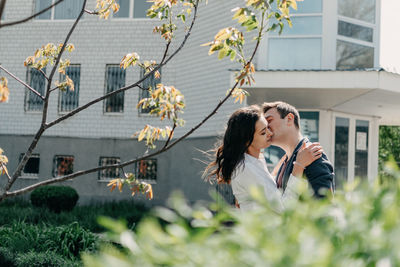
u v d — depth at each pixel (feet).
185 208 2.33
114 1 12.47
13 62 54.03
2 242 21.47
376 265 1.91
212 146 43.98
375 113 43.21
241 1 41.86
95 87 52.42
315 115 41.09
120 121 51.70
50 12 54.08
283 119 9.73
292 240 1.99
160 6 12.24
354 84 32.35
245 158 9.09
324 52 37.09
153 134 11.22
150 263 2.10
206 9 45.73
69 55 53.11
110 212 40.57
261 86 33.30
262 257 1.95
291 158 9.41
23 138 53.21
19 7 54.54
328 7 37.27
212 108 44.37
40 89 53.42
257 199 2.42
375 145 44.45
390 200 2.23
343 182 2.53
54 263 17.83
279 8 9.38
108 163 51.72
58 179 10.85
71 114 11.09
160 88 10.46
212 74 44.73
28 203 45.11
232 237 2.10
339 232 2.13
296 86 32.91
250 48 38.86
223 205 2.39
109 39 52.47
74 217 35.81
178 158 47.85
